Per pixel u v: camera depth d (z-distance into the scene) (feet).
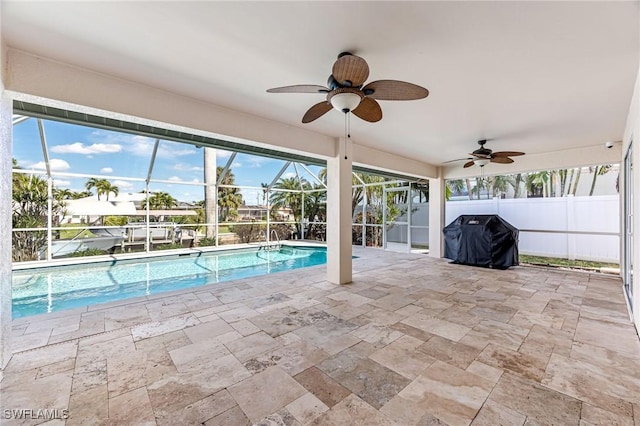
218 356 7.59
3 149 6.72
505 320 10.15
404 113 11.70
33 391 6.09
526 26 6.15
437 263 21.54
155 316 10.46
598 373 6.83
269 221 34.81
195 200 29.50
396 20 5.98
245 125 11.84
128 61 7.83
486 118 12.30
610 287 14.67
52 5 5.55
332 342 8.40
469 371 6.91
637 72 8.21
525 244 22.45
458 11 5.67
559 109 11.21
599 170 25.77
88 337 8.71
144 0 5.41
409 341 8.48
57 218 21.97
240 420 5.29
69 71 8.00
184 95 10.10
